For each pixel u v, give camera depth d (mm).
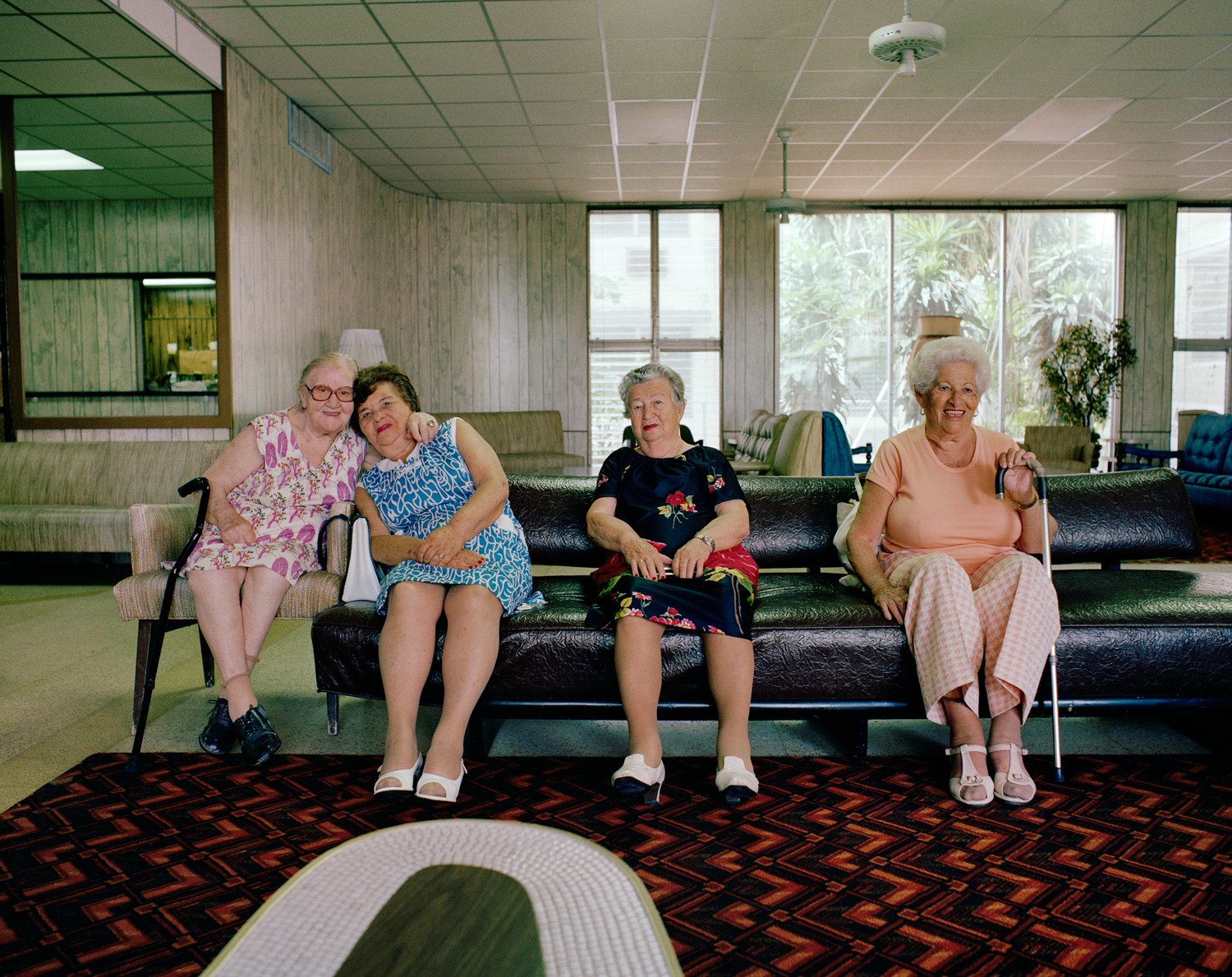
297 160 6012
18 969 1273
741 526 2113
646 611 1910
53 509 4344
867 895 1465
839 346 9047
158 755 2148
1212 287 9016
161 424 5000
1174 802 1828
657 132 6691
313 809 1824
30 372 7703
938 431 2141
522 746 2217
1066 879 1512
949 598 1880
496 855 1005
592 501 2328
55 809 1829
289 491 2346
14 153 5199
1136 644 1951
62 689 2711
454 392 8875
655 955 817
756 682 1974
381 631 1998
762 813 1794
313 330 6316
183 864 1587
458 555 1954
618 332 9070
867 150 7180
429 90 5758
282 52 5113
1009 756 1844
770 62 5363
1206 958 1279
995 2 4621
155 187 7195
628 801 1857
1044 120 6445
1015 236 8961
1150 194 8641
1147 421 9023
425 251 8680
